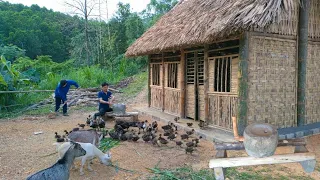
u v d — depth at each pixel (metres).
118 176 4.79
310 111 7.90
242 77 6.45
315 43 7.86
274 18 5.77
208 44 7.89
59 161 4.06
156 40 9.25
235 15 5.84
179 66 9.52
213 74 7.77
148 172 4.95
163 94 10.62
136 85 18.45
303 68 7.29
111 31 31.22
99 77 19.64
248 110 6.62
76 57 30.45
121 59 26.45
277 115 7.11
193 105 9.02
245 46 6.37
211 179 4.60
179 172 4.93
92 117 9.12
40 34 39.75
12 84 11.87
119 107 9.41
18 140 6.95
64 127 8.55
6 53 22.16
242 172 4.95
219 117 7.57
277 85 7.07
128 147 6.35
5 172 4.85
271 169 5.11
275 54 6.98
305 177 4.75
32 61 23.12
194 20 7.82
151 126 7.73
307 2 7.16
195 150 6.12
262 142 4.07
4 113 10.73
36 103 12.74
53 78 17.17
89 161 5.01
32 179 3.60
